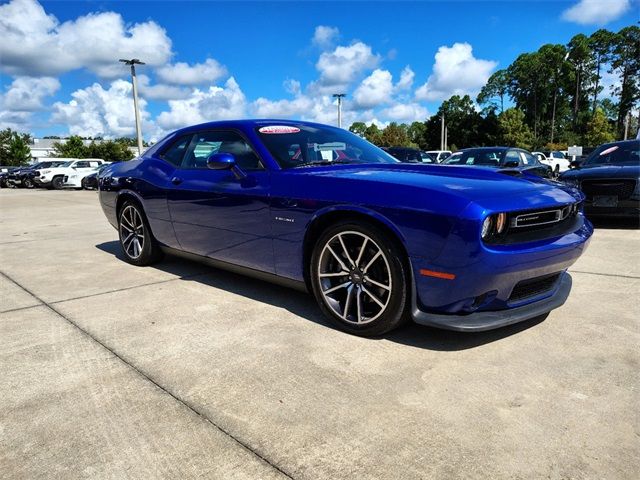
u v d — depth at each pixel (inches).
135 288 156.5
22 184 1048.8
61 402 84.7
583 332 112.7
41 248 235.9
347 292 112.2
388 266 101.8
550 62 3238.2
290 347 106.0
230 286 156.3
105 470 66.6
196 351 105.1
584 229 114.8
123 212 191.5
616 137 2854.3
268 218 124.8
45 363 100.4
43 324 123.9
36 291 155.6
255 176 128.9
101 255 215.0
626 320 120.3
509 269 93.0
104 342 111.1
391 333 113.0
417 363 97.1
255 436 73.7
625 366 95.0
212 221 143.5
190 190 149.8
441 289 95.3
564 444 70.4
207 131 154.5
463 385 88.0
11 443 73.0
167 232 166.6
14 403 84.6
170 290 153.2
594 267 175.8
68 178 924.0
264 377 92.4
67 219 370.9
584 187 264.5
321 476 64.5
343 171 120.0
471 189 97.7
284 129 142.9
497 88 3467.0
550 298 110.6
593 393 84.7
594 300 136.5
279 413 79.8
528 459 67.1
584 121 3198.8
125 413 80.7
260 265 131.9
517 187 103.3
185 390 88.0
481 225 89.0
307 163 132.6
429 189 97.6
